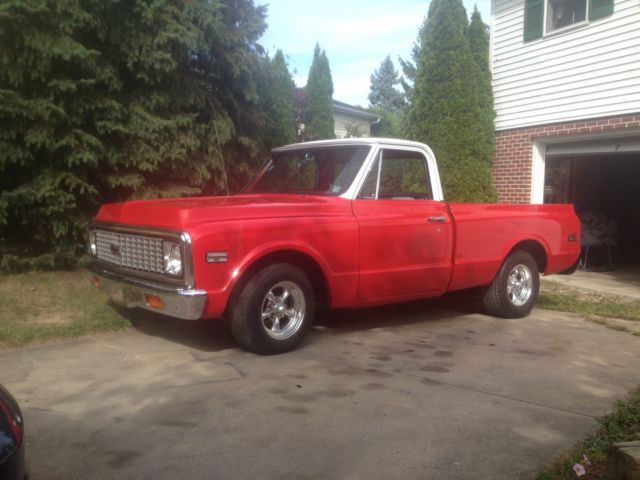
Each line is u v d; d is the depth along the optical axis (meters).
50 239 7.87
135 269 5.28
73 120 7.34
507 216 6.97
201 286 4.75
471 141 11.18
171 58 7.79
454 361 5.31
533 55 10.88
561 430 3.83
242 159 9.70
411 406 4.19
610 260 11.57
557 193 12.69
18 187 7.48
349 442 3.59
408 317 7.16
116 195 8.60
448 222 6.40
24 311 6.26
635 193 13.80
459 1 11.11
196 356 5.24
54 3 6.87
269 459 3.37
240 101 9.48
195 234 4.72
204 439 3.60
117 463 3.29
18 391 4.33
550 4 10.62
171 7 7.73
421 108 11.38
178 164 8.60
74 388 4.41
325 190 6.08
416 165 6.43
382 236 5.85
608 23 9.52
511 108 11.39
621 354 5.63
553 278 10.41
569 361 5.38
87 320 6.09
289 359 5.23
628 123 9.32
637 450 2.91
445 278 6.45
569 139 10.43
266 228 5.08
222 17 8.54
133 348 5.44
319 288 5.76
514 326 6.79
